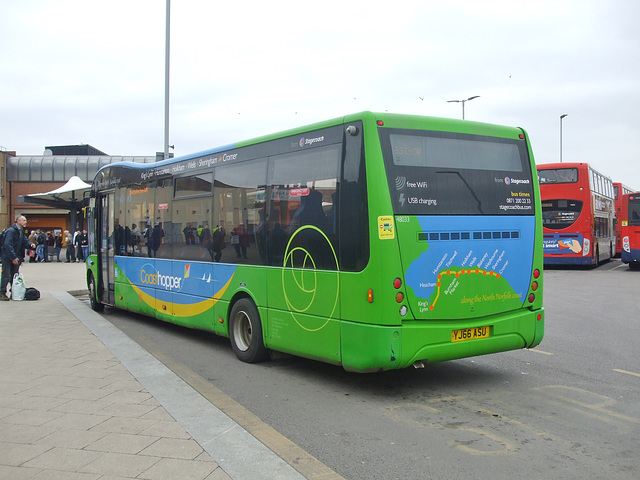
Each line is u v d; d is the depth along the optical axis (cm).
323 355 664
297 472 424
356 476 433
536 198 725
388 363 597
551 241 2411
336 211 645
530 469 445
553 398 635
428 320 626
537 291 714
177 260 999
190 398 611
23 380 685
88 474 418
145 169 1127
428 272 623
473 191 670
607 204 2997
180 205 992
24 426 522
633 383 694
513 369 769
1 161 4819
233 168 845
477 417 573
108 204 1295
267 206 763
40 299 1523
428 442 504
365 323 608
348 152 635
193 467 430
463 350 643
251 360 803
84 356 817
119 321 1237
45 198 3181
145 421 535
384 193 605
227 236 854
